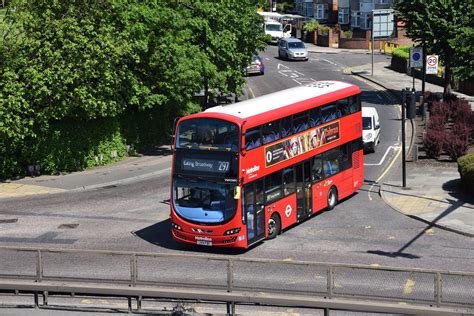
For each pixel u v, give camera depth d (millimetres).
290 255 29547
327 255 29500
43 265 25516
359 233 32469
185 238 29844
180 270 24219
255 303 23250
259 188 30391
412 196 37875
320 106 34750
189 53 48344
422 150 47750
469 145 47969
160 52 46469
